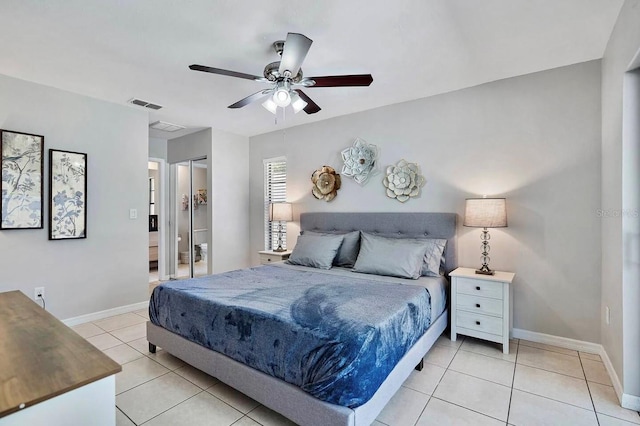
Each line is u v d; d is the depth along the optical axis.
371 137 3.88
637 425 1.80
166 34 2.24
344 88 3.24
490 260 3.13
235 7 1.94
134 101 3.59
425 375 2.35
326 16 2.03
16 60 2.62
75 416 1.03
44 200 3.15
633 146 1.97
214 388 2.20
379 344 1.74
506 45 2.41
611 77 2.28
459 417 1.88
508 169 3.04
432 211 3.46
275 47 2.38
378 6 1.94
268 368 1.85
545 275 2.88
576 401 2.03
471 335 2.85
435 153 3.44
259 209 5.13
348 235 3.74
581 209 2.72
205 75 2.90
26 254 3.05
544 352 2.71
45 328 1.48
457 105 3.30
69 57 2.57
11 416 0.91
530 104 2.93
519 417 1.88
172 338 2.49
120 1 1.88
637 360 1.94
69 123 3.31
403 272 3.01
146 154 3.94
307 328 1.76
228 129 4.82
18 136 2.97
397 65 2.73
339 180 4.15
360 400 1.56
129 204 3.79
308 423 1.65
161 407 1.98
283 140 4.79
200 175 5.04
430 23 2.12
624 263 1.98
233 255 5.04
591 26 2.17
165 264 5.57
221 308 2.15
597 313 2.66
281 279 2.94
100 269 3.55
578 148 2.73
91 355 1.22
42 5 1.91
